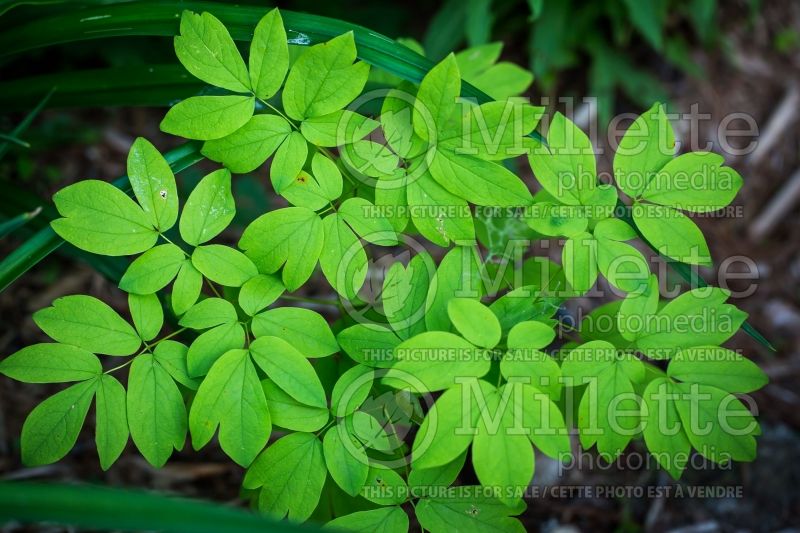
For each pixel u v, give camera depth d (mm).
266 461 686
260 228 692
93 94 843
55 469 928
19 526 860
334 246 692
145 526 624
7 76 1058
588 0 1262
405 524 688
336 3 1140
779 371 1081
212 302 697
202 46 698
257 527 629
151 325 698
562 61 1241
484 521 693
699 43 1344
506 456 649
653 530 951
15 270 731
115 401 686
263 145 702
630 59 1296
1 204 857
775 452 990
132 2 792
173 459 949
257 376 679
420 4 1266
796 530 952
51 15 816
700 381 688
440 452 648
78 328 690
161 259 695
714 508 963
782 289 1190
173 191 700
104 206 690
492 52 820
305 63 694
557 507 957
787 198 1265
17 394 965
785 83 1354
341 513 734
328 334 694
